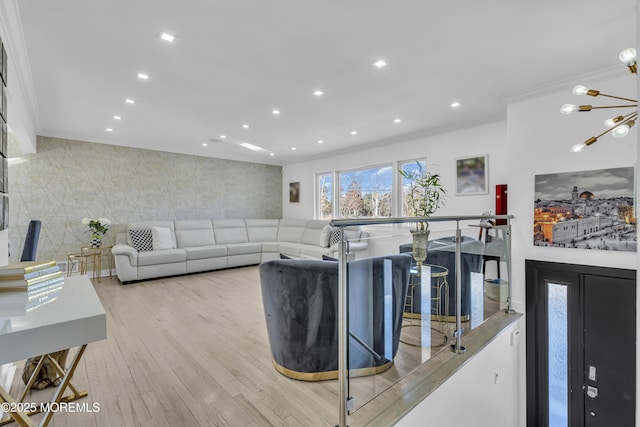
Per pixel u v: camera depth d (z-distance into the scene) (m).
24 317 0.86
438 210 4.75
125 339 2.78
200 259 5.62
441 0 1.78
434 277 2.33
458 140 4.54
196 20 1.97
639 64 0.62
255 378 2.15
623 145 2.60
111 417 1.75
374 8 1.85
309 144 5.68
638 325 0.62
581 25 2.02
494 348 2.73
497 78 2.83
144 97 3.29
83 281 1.28
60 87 3.00
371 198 5.93
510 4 1.82
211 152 6.50
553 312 2.98
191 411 1.80
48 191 4.89
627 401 2.61
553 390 2.99
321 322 2.09
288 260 2.16
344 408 1.64
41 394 1.99
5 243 1.93
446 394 2.12
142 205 5.80
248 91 3.14
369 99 3.37
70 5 1.81
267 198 7.69
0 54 1.71
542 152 3.03
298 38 2.18
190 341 2.74
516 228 3.20
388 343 1.97
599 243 2.71
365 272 1.80
